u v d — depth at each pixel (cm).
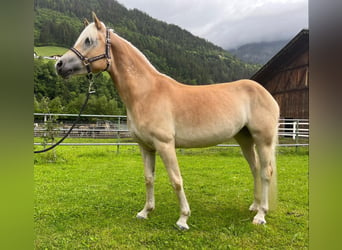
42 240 235
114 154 787
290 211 302
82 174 505
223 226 260
